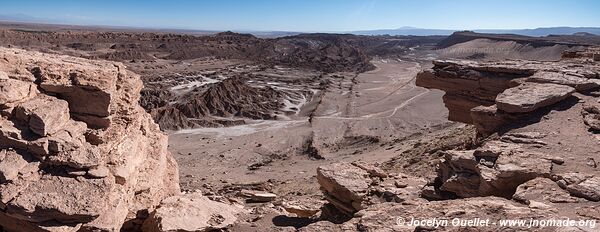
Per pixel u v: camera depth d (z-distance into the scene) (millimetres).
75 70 12500
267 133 56531
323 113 69375
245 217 15234
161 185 15984
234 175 36938
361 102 78438
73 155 10969
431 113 65875
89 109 12328
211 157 45156
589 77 21547
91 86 12188
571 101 19062
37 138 10898
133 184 13562
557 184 11820
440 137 36469
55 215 9977
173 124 59906
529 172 12492
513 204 11047
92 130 12141
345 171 16734
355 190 15250
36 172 10688
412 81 103562
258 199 23344
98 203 10391
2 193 9969
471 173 13664
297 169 38188
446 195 13969
